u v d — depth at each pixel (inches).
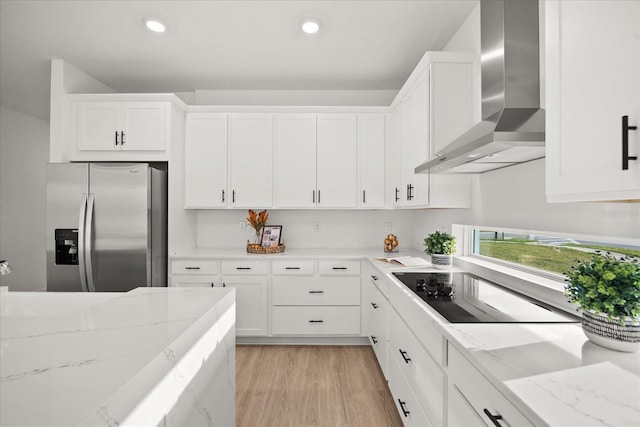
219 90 148.2
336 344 127.5
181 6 90.9
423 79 94.0
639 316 38.6
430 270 94.3
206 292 59.2
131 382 28.3
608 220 49.3
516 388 31.5
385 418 81.7
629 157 30.1
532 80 62.2
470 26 92.4
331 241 148.3
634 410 28.0
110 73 131.6
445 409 51.0
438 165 73.5
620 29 31.5
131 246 109.7
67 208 110.0
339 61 122.0
